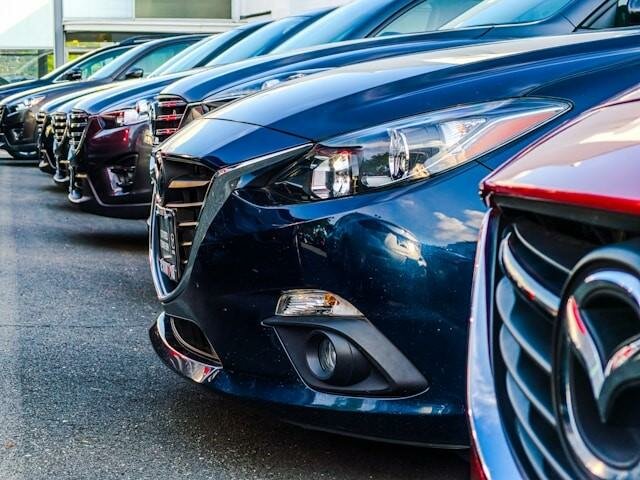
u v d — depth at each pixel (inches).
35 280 230.2
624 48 118.5
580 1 181.0
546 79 111.0
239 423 133.3
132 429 131.0
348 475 115.8
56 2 881.5
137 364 161.2
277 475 116.0
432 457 121.0
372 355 101.7
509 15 190.4
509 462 62.4
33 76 1010.7
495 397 65.8
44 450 123.6
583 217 58.0
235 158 113.6
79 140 262.7
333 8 324.8
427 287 100.0
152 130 228.5
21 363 160.7
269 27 324.8
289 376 107.0
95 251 273.6
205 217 114.7
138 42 576.4
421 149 104.3
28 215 348.5
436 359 100.7
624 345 50.9
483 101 108.2
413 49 186.4
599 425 53.6
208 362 119.0
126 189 251.0
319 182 106.7
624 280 51.4
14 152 529.0
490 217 71.9
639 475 50.3
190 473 116.7
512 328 63.2
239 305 110.0
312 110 115.7
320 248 103.8
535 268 61.6
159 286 134.3
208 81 221.3
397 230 101.2
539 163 68.1
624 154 60.9
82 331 182.2
